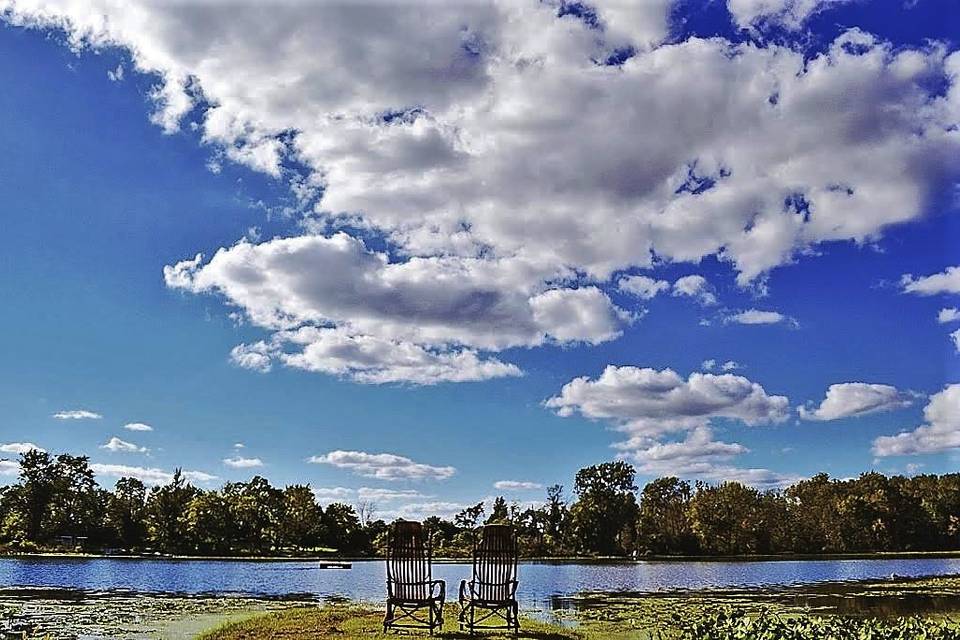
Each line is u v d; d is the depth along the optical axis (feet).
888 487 249.55
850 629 28.02
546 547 243.40
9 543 218.18
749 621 29.78
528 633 43.62
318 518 237.66
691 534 245.65
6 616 55.47
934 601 67.97
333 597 75.46
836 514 252.42
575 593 82.89
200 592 82.43
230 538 228.02
